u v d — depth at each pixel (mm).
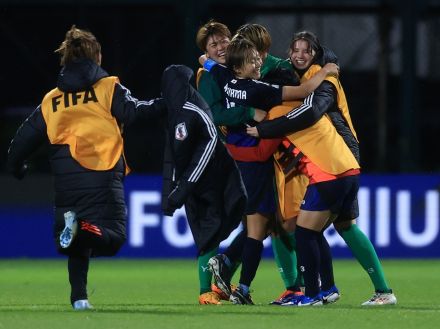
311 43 28688
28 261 52625
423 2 60312
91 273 45469
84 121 25344
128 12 63969
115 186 25422
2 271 46375
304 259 28172
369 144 64750
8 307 28188
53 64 65188
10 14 64500
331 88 28359
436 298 33312
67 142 25375
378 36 63812
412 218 53406
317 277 28391
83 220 24609
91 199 25234
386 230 53250
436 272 45906
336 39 64375
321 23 64062
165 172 27234
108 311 26078
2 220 54000
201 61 29781
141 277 43219
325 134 27984
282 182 28656
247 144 28531
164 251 53156
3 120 63969
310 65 28828
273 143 28359
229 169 27500
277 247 29859
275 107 28375
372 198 53156
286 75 29016
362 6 63344
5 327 22750
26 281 40656
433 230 53406
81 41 25688
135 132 60031
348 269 47469
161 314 25453
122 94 25531
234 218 27641
